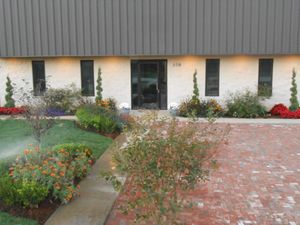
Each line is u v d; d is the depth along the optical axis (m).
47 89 15.06
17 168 6.04
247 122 13.30
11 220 5.12
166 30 14.84
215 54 14.91
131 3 14.78
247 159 8.57
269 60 15.53
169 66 15.77
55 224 5.07
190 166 4.12
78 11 14.98
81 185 6.61
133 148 4.19
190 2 14.65
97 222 5.14
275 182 7.00
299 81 15.45
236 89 15.69
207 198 6.20
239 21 14.64
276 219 5.43
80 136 10.34
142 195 4.13
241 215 5.55
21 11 15.16
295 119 14.04
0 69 16.06
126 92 16.08
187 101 15.30
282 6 14.50
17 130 11.12
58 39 15.19
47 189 5.63
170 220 4.39
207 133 5.10
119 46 15.04
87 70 16.06
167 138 4.22
